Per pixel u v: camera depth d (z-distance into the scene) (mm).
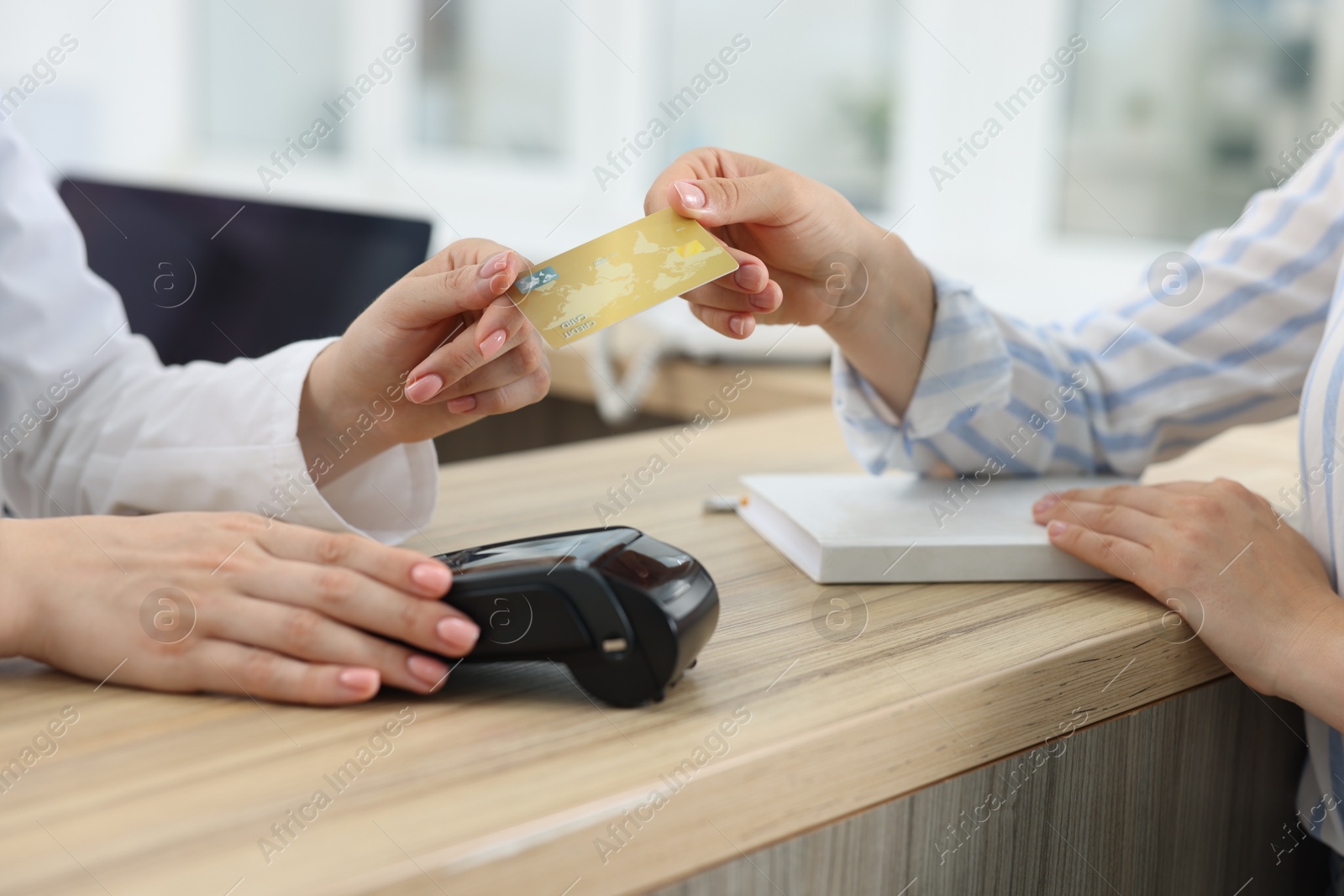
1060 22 1896
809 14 2236
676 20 2475
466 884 357
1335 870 720
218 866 346
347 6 3164
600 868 387
